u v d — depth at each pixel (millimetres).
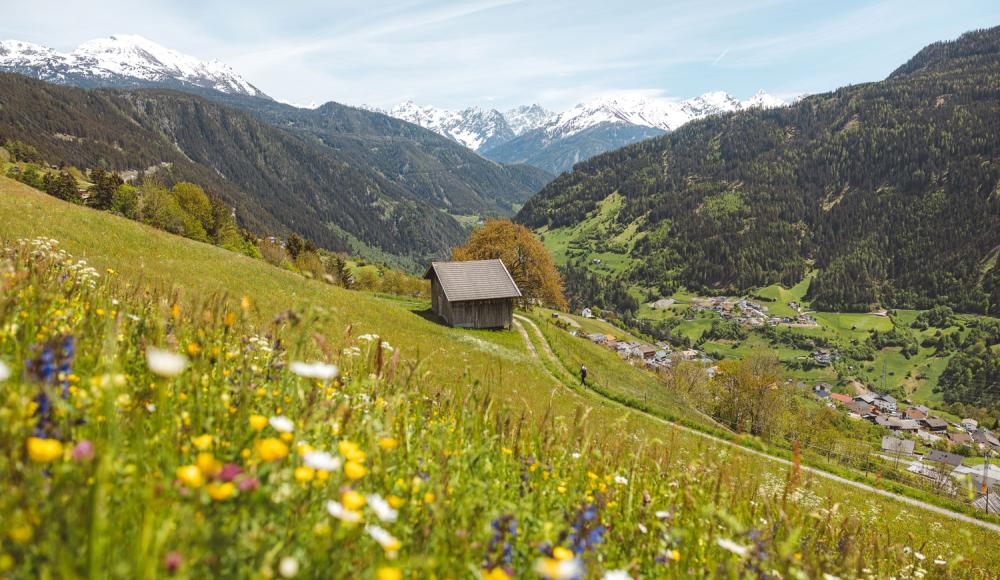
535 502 3488
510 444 4535
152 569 1422
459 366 30062
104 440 2242
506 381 33031
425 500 2777
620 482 4113
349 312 43781
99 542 1554
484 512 2955
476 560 2559
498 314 70125
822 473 35281
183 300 4258
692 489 4273
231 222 128750
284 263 85812
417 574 2266
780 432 67625
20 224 31438
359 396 3885
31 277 4363
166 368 1589
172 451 2424
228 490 1807
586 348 75750
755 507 4453
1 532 1621
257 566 1810
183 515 1746
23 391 2176
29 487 1800
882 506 24500
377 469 2844
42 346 2574
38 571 1607
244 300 4145
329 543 2055
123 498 1994
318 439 2887
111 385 2207
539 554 2637
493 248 91062
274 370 3842
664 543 3387
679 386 84250
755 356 80688
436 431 4066
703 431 39500
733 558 3275
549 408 4703
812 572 3318
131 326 3936
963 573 6867
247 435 2730
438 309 71250
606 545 3219
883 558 5484
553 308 185250
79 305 4281
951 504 31812
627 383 61750
